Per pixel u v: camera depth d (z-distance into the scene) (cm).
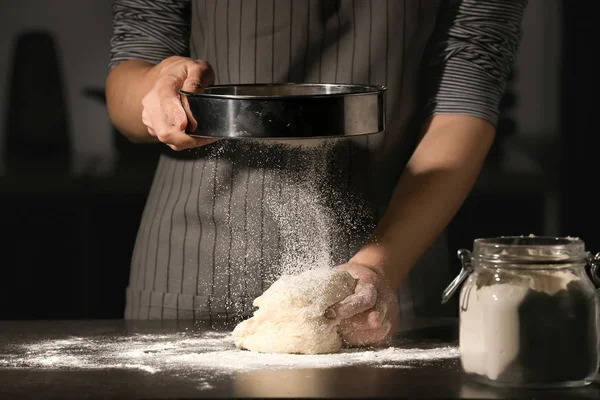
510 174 279
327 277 142
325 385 119
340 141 176
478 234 280
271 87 149
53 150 279
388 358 135
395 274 156
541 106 278
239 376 124
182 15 194
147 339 151
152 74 170
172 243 183
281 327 140
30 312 283
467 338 120
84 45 276
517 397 114
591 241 279
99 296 283
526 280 116
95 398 114
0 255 281
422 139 176
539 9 276
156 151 279
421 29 181
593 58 276
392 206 166
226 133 130
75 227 281
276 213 177
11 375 127
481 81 180
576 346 115
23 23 275
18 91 277
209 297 179
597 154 278
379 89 135
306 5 178
